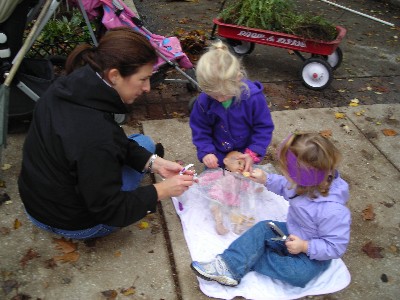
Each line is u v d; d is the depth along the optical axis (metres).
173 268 2.52
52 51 4.38
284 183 2.48
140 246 2.62
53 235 2.64
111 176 2.09
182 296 2.35
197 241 2.66
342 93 4.39
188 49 5.04
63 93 2.06
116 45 2.01
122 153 2.17
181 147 3.49
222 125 2.88
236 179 2.85
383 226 2.87
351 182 3.22
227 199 2.80
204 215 2.82
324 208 2.20
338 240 2.20
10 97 3.30
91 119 2.05
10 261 2.47
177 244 2.65
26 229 2.68
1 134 2.92
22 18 3.11
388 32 5.93
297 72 4.75
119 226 2.23
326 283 2.44
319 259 2.26
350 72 4.79
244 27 4.38
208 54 2.56
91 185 2.05
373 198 3.09
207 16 6.10
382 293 2.43
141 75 2.07
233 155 2.87
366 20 6.29
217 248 2.62
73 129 2.04
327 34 4.23
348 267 2.57
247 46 4.89
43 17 3.12
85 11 3.57
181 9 6.30
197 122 2.93
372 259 2.63
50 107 2.10
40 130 2.13
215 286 2.39
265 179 2.54
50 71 3.54
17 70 3.15
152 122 3.76
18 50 3.21
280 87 4.44
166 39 3.81
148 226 2.76
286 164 2.13
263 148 2.89
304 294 2.38
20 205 2.84
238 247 2.39
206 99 2.83
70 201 2.25
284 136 3.69
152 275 2.46
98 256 2.54
